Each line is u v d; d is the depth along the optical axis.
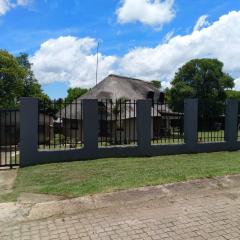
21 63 37.00
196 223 5.67
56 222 5.83
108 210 6.34
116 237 5.18
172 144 12.90
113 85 25.75
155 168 9.65
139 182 7.80
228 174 8.60
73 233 5.36
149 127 12.46
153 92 27.84
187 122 13.23
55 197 6.98
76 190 7.33
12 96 25.05
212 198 6.99
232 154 12.93
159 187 7.43
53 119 19.89
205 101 41.94
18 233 5.42
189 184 7.72
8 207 6.47
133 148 12.27
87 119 11.68
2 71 24.41
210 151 13.61
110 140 14.52
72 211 6.30
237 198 7.00
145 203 6.68
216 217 5.93
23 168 10.50
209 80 42.19
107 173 9.06
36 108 11.04
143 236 5.20
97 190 7.24
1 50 25.97
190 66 42.31
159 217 5.95
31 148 11.02
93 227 5.58
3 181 8.96
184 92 40.97
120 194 7.01
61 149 11.45
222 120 14.78
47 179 8.66
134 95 25.62
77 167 10.18
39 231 5.47
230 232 5.30
